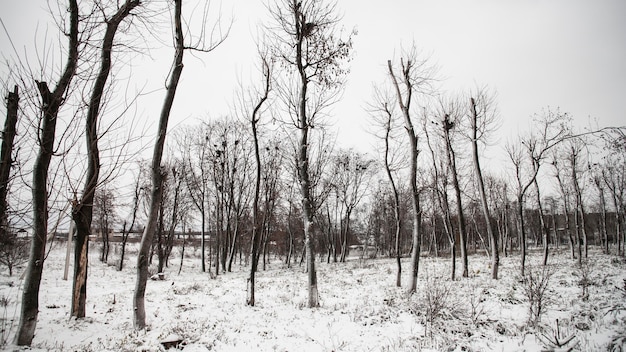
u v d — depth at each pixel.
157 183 8.19
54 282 16.62
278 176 30.97
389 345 7.12
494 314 9.16
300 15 11.56
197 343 7.03
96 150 7.91
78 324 7.67
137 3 8.33
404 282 16.02
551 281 13.43
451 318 8.81
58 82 6.66
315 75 11.98
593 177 26.62
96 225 35.34
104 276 21.88
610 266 18.69
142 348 6.44
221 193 29.92
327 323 8.73
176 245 54.00
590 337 7.04
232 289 15.37
